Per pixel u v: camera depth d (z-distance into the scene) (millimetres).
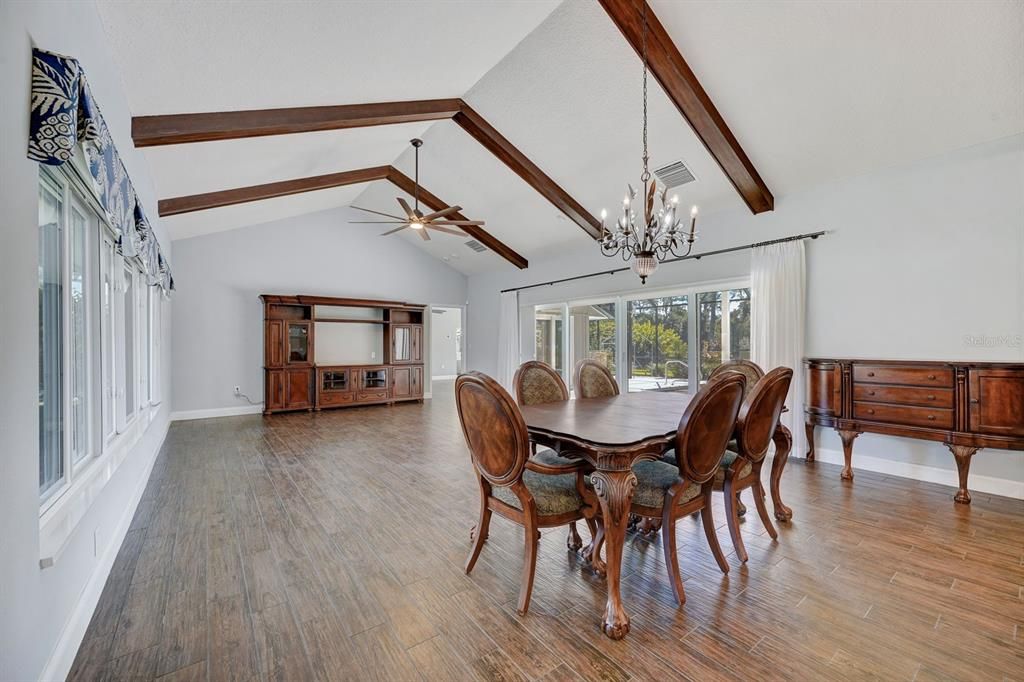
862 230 3883
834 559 2293
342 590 2027
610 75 3590
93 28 1864
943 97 3049
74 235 2014
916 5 2586
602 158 4609
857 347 3904
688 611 1862
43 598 1355
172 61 2312
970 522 2748
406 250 8648
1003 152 3195
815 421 3809
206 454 4473
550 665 1556
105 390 2348
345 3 2186
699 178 4484
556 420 2305
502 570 2219
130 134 2670
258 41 2305
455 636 1714
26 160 1249
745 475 2416
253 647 1646
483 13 2639
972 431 2977
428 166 5703
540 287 7574
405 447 4793
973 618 1799
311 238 7574
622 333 6172
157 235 4340
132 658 1585
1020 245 3139
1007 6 2477
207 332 6668
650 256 2713
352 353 8117
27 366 1255
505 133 4602
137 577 2133
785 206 4387
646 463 2375
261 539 2551
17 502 1180
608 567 1771
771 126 3678
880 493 3277
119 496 2531
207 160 3754
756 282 4488
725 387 1889
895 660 1566
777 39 2973
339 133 4102
